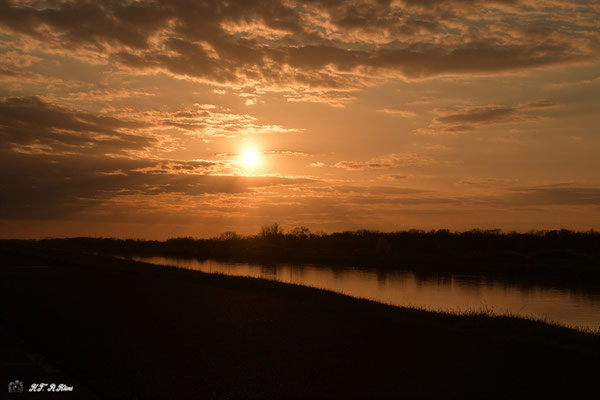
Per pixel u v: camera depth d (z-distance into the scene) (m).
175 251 103.69
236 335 12.30
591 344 13.16
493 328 14.66
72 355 9.53
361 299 23.70
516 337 13.23
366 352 10.84
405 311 19.38
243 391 7.87
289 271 60.09
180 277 29.42
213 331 12.69
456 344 12.02
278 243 108.94
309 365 9.58
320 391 7.99
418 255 81.00
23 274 27.48
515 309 30.23
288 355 10.35
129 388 7.75
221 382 8.30
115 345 10.58
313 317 15.68
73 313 14.42
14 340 10.76
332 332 13.16
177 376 8.53
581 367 10.06
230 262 77.31
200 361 9.59
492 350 11.46
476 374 9.31
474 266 66.06
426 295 37.16
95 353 9.80
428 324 15.19
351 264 73.50
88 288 21.38
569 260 69.12
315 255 88.25
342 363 9.80
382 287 42.72
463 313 19.56
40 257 44.22
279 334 12.66
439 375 9.16
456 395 8.02
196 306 17.19
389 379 8.78
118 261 42.53
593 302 34.81
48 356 9.46
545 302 34.69
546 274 57.12
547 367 9.99
